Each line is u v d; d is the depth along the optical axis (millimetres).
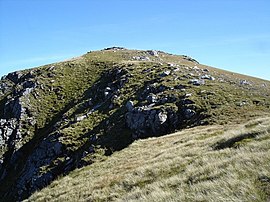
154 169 20266
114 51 140750
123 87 67750
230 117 39188
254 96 49844
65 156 50875
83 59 114562
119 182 20984
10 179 66438
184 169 17922
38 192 29438
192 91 52000
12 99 89812
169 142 32188
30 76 104625
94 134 52344
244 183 11008
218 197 10648
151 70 75250
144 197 14133
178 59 141500
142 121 47094
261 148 15633
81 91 86438
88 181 25719
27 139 74500
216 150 19719
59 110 81500
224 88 53812
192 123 42188
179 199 12102
